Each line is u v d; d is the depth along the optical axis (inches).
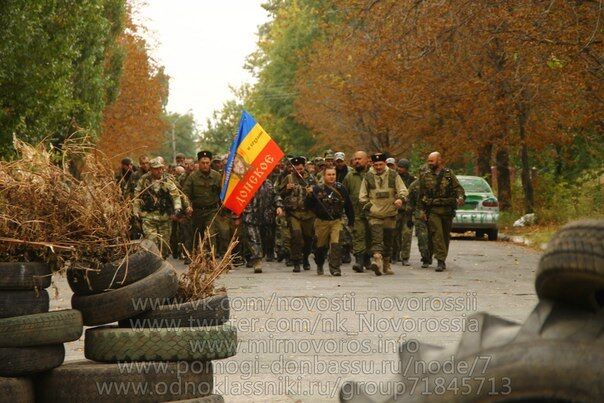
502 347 113.9
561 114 1568.7
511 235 1520.7
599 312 112.3
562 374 107.7
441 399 116.6
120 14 2512.3
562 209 1632.6
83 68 1936.5
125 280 307.6
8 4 1106.7
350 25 1370.6
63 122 1259.2
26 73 1149.1
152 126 3097.9
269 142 915.4
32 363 285.7
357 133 2800.2
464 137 1729.8
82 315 304.8
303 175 952.3
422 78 1633.9
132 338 296.4
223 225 975.0
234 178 916.6
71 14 1209.4
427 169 946.1
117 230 312.2
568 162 1764.3
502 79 1513.3
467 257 1136.2
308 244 962.1
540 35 1081.4
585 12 1070.4
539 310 115.7
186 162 1304.1
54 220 302.2
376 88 1829.5
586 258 111.7
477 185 1523.1
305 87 2965.1
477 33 1179.3
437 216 938.7
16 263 287.0
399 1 1167.0
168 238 799.7
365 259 974.4
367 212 892.0
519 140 1712.6
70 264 302.0
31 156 311.7
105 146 2908.5
